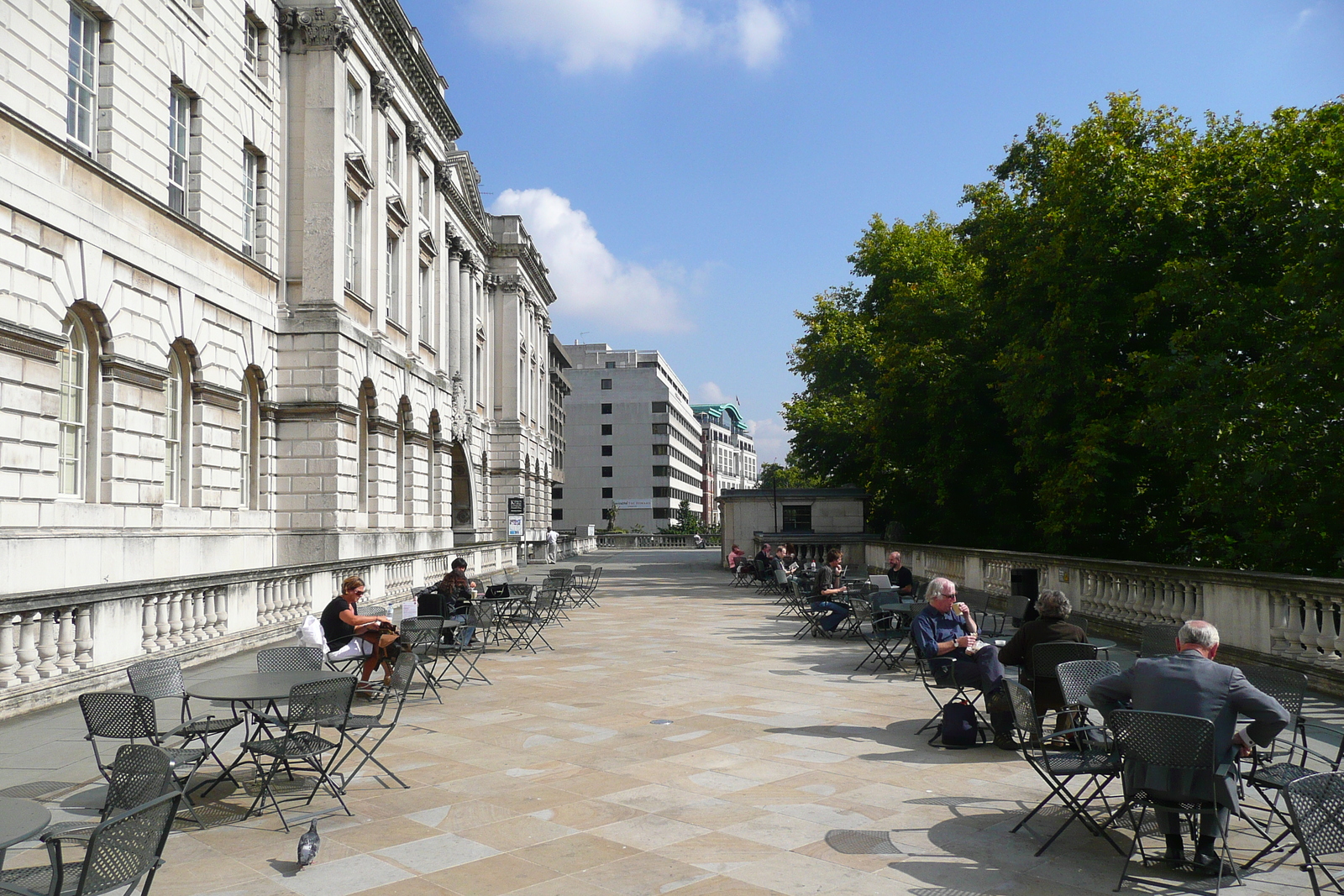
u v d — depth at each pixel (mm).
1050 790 7168
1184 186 20812
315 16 25141
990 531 33031
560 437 100250
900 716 9930
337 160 25266
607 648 15742
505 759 8234
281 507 24578
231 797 7180
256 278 23219
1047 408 23469
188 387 20047
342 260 25562
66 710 10242
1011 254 26875
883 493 39312
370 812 6750
